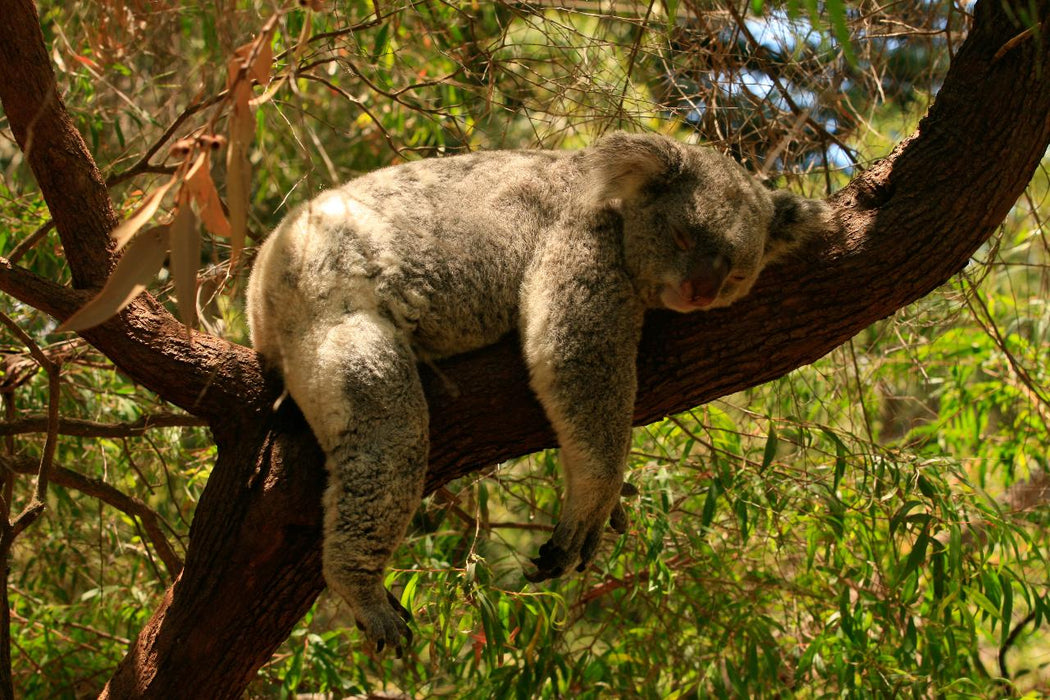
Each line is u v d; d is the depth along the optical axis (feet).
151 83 15.25
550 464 16.70
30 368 14.82
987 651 19.81
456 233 11.13
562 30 15.46
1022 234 18.47
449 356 11.28
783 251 11.21
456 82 15.97
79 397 16.90
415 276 10.87
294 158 20.53
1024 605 18.85
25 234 16.44
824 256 10.99
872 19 16.49
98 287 11.24
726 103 15.98
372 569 10.06
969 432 18.48
